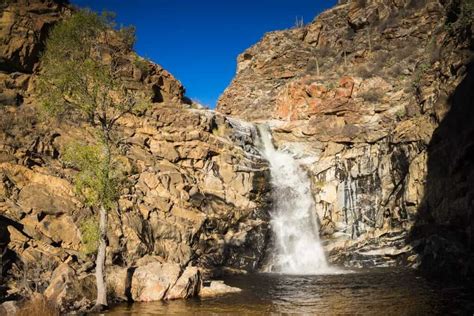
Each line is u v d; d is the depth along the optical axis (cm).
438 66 3297
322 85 4041
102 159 1750
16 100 2628
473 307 1503
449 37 3291
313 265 3120
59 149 2550
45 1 3009
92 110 1814
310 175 3628
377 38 4678
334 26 5716
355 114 3791
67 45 1852
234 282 2372
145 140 3047
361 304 1648
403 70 3906
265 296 1889
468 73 2561
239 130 3722
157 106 3353
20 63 2775
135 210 2519
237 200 3111
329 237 3328
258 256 3036
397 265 2820
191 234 2717
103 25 1909
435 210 2725
